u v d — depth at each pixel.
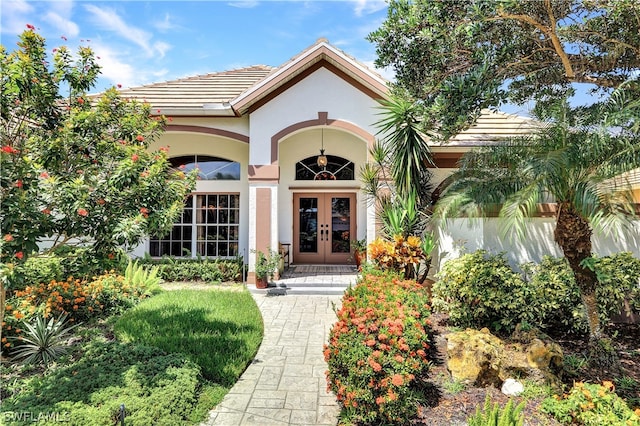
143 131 6.69
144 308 8.32
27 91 5.07
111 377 4.95
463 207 6.73
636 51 6.92
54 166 5.29
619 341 7.11
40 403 4.31
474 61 7.09
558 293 6.94
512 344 5.96
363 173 10.30
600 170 5.55
